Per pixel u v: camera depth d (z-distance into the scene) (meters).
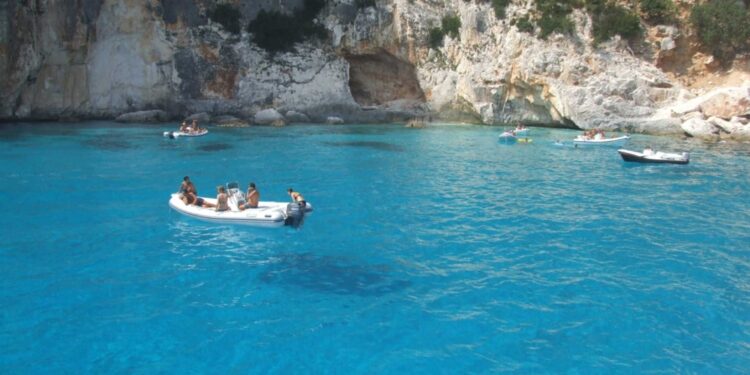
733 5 47.78
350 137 41.59
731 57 48.34
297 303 13.05
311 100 53.16
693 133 41.53
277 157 32.50
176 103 51.69
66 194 23.11
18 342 11.16
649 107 45.53
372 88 57.34
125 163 29.92
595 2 48.03
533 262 15.75
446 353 10.88
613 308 12.81
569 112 46.00
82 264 15.34
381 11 53.84
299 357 10.72
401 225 19.28
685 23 48.78
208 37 52.44
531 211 21.12
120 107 51.69
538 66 47.00
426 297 13.40
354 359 10.66
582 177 27.55
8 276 14.43
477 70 50.56
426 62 53.78
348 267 15.35
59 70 49.91
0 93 46.56
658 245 17.27
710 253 16.55
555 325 12.01
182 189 20.73
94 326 11.83
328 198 23.00
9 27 45.50
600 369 10.37
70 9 49.31
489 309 12.74
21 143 36.34
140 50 51.59
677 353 10.91
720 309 12.80
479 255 16.33
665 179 27.09
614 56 47.03
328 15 54.28
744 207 21.83
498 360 10.64
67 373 10.10
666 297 13.42
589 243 17.44
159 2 51.50
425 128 47.75
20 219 19.47
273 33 53.28
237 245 17.05
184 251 16.48
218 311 12.59
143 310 12.60
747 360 10.67
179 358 10.64
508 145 38.12
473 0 52.00
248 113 51.69
